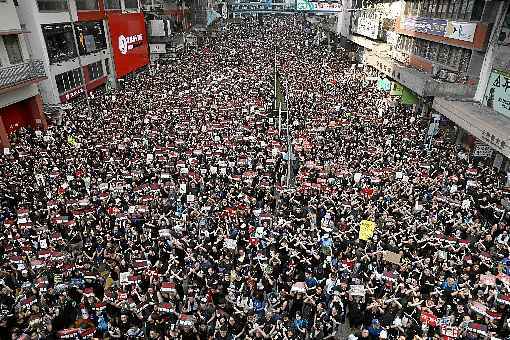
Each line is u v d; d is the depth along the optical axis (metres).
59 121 34.59
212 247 16.95
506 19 26.94
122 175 23.17
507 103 26.50
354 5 67.00
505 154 22.52
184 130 30.20
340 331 14.48
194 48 72.06
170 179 23.02
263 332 12.80
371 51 54.16
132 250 16.89
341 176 22.47
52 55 36.84
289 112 34.44
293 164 24.34
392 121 33.19
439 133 31.61
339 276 15.52
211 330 13.29
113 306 14.18
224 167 24.05
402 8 44.88
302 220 18.56
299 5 72.38
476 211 19.73
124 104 37.91
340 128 30.61
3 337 13.27
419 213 19.22
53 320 13.60
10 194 21.17
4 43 30.81
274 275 15.74
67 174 23.30
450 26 33.25
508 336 12.77
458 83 31.33
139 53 54.81
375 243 16.97
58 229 18.67
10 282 15.46
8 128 32.25
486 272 15.67
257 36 91.50
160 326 13.27
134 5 55.09
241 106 36.69
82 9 41.91
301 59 62.03
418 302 13.88
